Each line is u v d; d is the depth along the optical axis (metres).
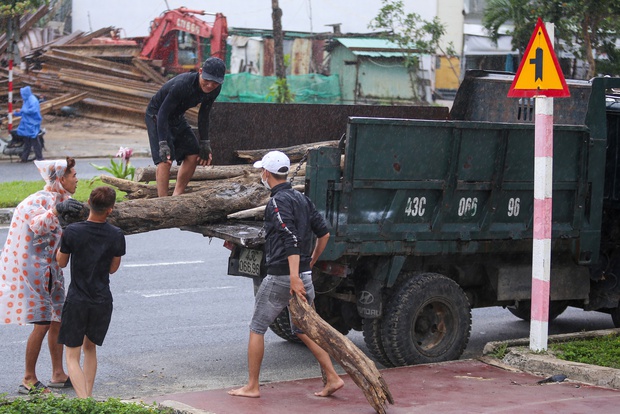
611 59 48.53
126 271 25.53
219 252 28.75
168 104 17.06
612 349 16.33
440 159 16.17
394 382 14.84
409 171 15.87
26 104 47.78
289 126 20.34
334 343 13.09
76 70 60.88
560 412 12.96
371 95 66.06
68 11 68.44
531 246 17.55
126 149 37.03
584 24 46.81
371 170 15.47
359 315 16.95
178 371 16.67
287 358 17.81
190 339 18.95
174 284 24.05
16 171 44.62
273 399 13.89
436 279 16.34
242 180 18.23
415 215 16.14
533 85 15.84
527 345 16.95
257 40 66.69
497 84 20.81
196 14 65.31
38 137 48.78
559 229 17.73
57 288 14.95
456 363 16.23
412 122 15.66
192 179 18.72
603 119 18.08
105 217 13.70
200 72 17.16
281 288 13.68
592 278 18.91
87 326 13.62
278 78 61.88
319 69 67.06
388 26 64.19
